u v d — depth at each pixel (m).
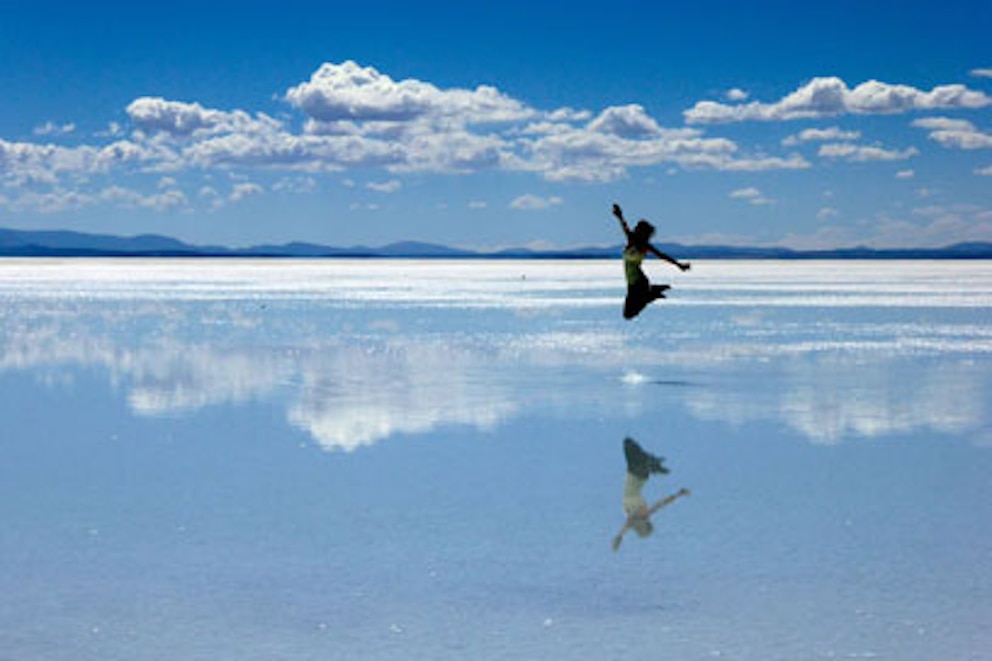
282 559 9.06
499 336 28.95
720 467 12.57
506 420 15.74
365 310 40.53
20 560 9.04
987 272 109.62
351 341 27.62
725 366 22.06
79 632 7.42
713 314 37.91
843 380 19.91
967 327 31.94
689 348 25.61
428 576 8.64
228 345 26.64
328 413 16.33
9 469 12.51
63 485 11.70
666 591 8.26
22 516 10.41
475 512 10.57
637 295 15.41
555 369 21.62
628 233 15.40
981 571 8.66
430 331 30.64
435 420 15.74
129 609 7.87
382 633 7.42
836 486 11.62
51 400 17.67
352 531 9.89
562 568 8.83
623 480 11.94
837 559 9.00
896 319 35.28
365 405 17.09
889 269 130.25
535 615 7.76
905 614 7.70
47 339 28.17
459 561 9.02
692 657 6.99
